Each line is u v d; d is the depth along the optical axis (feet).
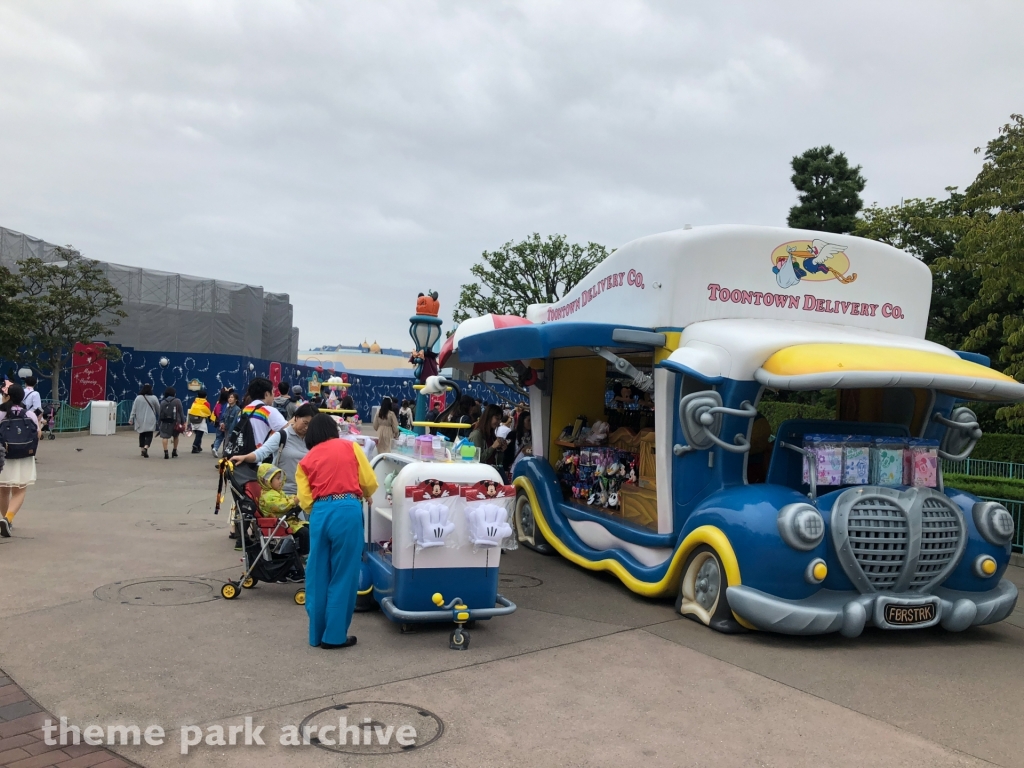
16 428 26.94
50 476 43.83
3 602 19.60
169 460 55.72
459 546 18.29
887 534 18.85
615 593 23.26
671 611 21.34
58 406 74.43
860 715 14.57
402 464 20.81
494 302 90.89
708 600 20.02
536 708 14.38
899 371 18.30
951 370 19.02
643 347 22.80
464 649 17.61
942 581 19.66
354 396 133.59
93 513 32.63
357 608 20.65
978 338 40.29
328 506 17.30
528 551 29.32
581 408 30.35
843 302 23.08
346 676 15.66
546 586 23.98
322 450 17.75
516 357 23.44
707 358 20.25
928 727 14.14
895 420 23.02
